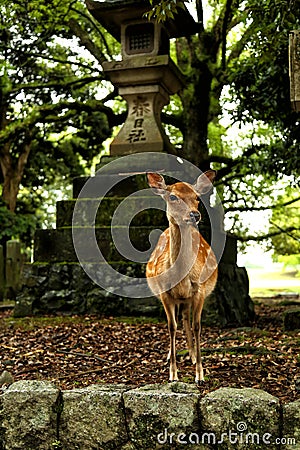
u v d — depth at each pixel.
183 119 12.84
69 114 13.73
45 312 8.84
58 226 9.37
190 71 12.65
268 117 10.05
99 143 16.34
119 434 3.92
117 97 14.24
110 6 9.36
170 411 3.87
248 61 9.91
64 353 6.30
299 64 4.81
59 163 18.22
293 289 20.98
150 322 7.98
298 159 9.76
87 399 3.99
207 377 5.00
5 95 13.88
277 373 5.10
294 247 17.55
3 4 10.27
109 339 6.97
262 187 14.64
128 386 4.24
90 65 14.02
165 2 5.82
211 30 12.59
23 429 4.00
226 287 9.01
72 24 12.93
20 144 16.97
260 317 10.12
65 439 3.98
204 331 7.70
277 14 6.80
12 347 6.70
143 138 9.61
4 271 13.49
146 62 9.57
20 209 19.27
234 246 10.31
